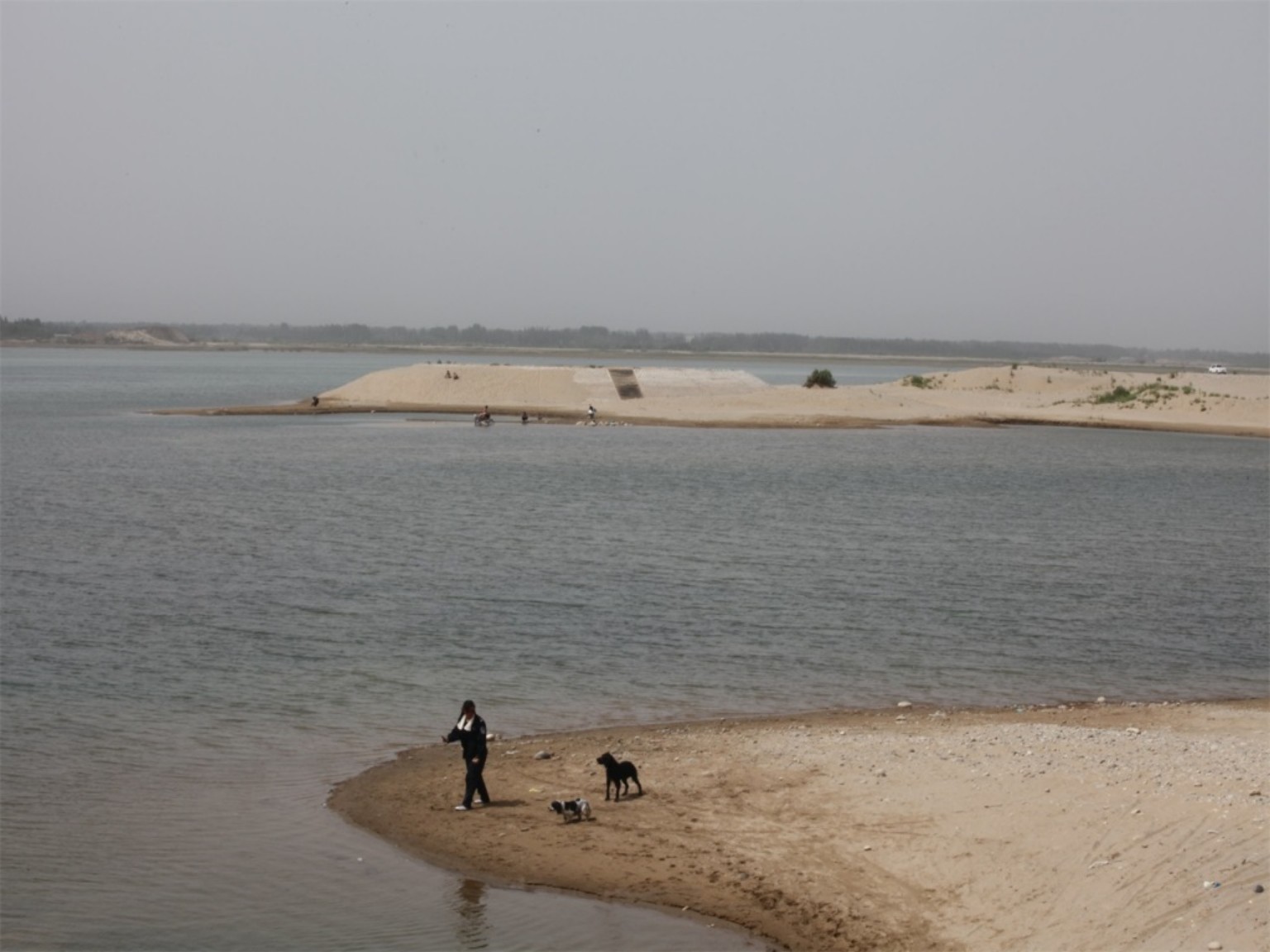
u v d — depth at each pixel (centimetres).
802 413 12725
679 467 7956
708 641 3228
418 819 1927
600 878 1689
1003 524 5653
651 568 4316
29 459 8138
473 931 1544
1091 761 2003
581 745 2292
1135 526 5703
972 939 1459
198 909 1612
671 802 1958
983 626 3466
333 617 3475
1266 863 1498
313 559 4441
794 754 2169
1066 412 13288
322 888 1670
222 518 5525
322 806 1994
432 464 7944
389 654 3061
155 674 2841
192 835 1866
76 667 2905
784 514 5819
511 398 13262
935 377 16338
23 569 4225
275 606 3628
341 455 8556
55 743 2328
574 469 7719
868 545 4928
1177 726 2391
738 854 1744
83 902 1631
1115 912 1450
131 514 5653
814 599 3803
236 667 2917
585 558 4506
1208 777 1867
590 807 1928
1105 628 3478
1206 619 3631
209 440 9681
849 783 1992
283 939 1515
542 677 2855
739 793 1983
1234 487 7512
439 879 1702
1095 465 8688
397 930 1549
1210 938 1341
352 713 2545
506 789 2058
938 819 1802
